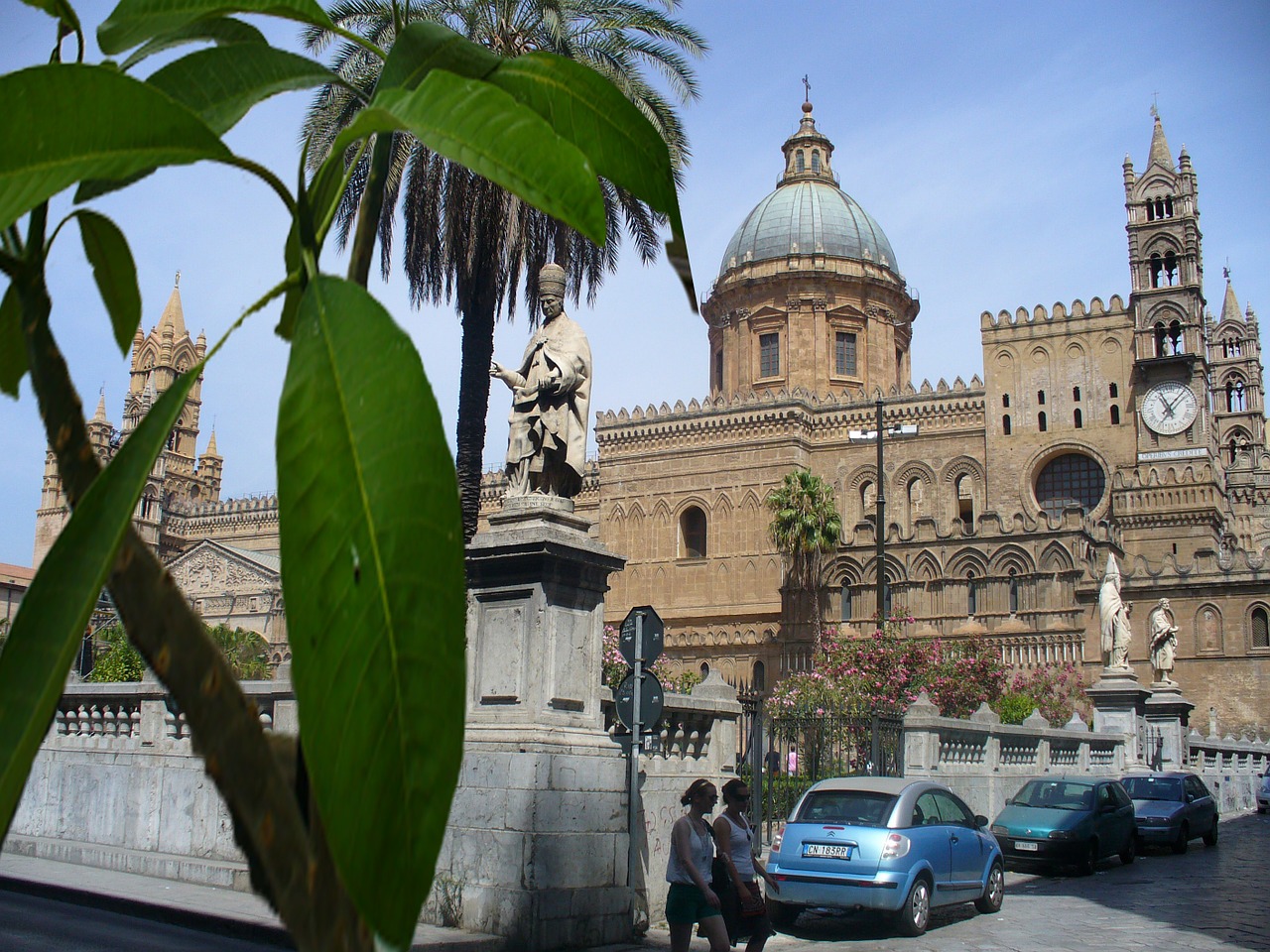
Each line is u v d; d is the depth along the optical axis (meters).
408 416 1.91
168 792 17.16
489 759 12.64
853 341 84.00
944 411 73.25
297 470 1.92
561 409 14.20
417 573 1.83
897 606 64.06
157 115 2.13
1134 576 62.78
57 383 2.36
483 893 12.18
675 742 15.88
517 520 13.83
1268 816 42.34
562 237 23.50
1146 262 71.50
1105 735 34.75
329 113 20.30
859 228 86.06
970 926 15.98
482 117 2.14
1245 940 14.66
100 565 1.90
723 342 86.62
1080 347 71.19
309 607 1.83
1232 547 72.25
